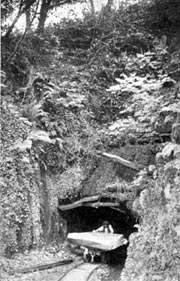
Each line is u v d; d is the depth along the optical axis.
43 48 10.20
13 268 6.38
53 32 11.19
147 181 6.23
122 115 9.80
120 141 8.87
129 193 7.59
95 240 7.30
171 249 4.62
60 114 8.90
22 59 9.33
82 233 7.83
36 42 10.03
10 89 8.61
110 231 8.05
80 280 6.28
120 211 7.82
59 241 8.09
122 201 7.63
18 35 9.66
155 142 8.34
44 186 8.04
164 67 9.86
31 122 7.98
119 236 7.62
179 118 5.95
